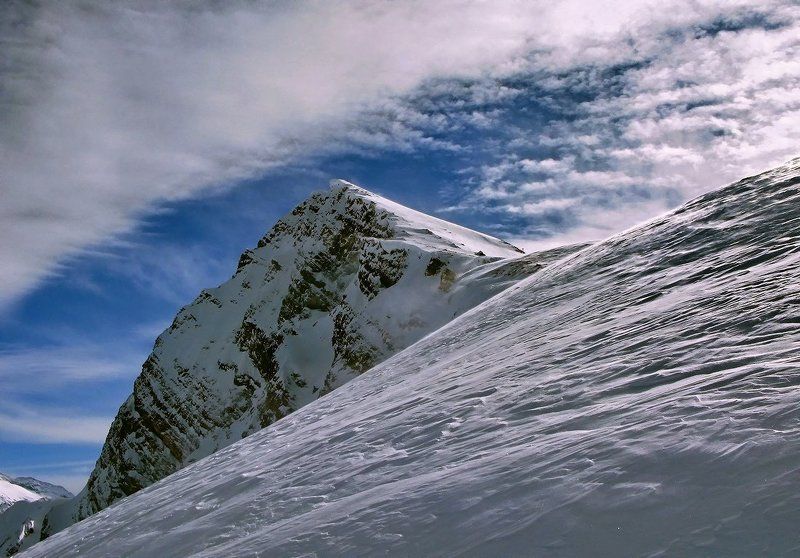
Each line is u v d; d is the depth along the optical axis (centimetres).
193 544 1076
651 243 2378
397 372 2631
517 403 1073
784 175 2391
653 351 1054
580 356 1262
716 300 1260
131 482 12962
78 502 14525
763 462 475
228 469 1873
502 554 493
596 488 538
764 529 397
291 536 789
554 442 736
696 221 2319
